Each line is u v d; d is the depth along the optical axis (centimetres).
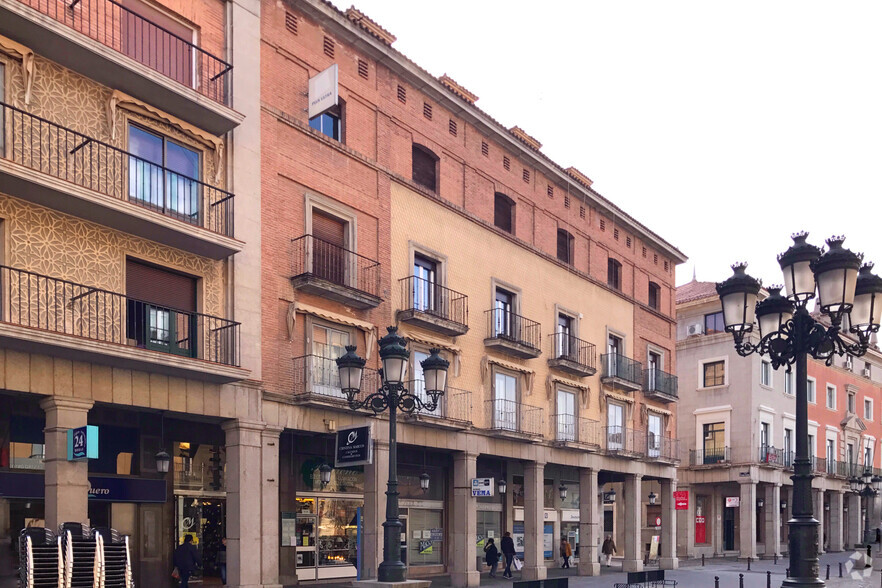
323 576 2295
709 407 4609
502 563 3000
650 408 3462
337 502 2378
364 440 1811
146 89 1639
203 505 1997
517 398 2717
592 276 3191
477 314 2591
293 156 2039
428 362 1577
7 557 1561
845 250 1073
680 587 2481
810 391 5153
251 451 1822
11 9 1375
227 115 1762
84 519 1470
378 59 2328
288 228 2008
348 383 1550
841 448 5431
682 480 4534
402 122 2405
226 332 1786
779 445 4659
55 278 1424
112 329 1502
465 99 2592
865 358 5969
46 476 1468
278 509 1916
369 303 2136
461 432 2433
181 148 1767
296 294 2005
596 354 3169
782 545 4922
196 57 1825
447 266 2494
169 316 1712
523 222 2866
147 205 1670
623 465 3200
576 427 2945
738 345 1184
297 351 1992
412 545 2586
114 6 1670
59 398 1475
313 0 2102
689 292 5125
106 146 1539
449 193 2550
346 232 2184
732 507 4822
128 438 1797
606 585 2466
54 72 1538
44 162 1498
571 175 3189
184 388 1700
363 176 2239
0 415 1591
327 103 2012
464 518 2414
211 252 1762
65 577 1079
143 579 1792
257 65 1959
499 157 2788
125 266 1633
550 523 3303
